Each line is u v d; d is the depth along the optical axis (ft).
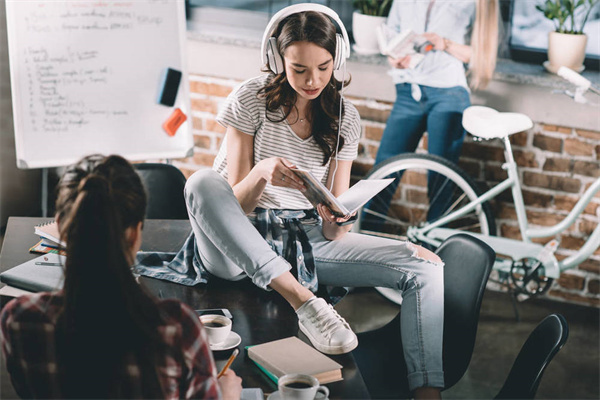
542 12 10.41
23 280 5.84
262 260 5.75
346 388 4.89
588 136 10.03
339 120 6.45
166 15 9.45
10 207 12.10
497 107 10.34
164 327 3.58
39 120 9.18
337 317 5.57
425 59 10.28
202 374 3.70
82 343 3.53
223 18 12.07
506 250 10.17
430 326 6.01
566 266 10.06
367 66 10.69
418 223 11.29
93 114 9.35
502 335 9.86
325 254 6.80
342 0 11.59
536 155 10.38
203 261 6.39
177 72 9.55
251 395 4.59
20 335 3.62
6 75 11.55
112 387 3.58
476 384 8.73
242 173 6.64
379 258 6.56
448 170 10.39
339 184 6.93
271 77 6.65
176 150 9.78
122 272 3.47
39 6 8.95
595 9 10.22
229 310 5.94
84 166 3.65
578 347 9.59
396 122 10.75
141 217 3.66
